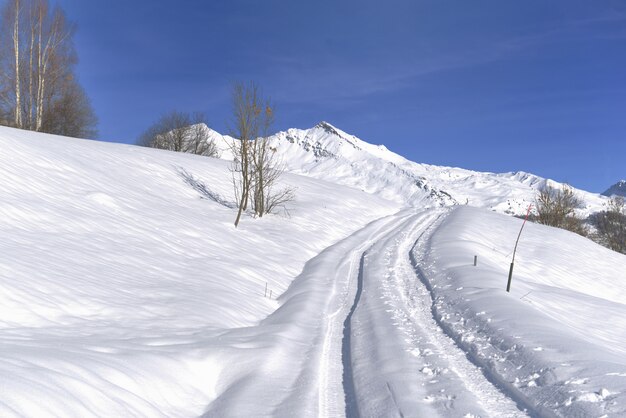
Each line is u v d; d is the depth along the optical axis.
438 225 30.00
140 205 18.62
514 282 14.94
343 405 6.05
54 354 5.42
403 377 6.60
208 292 10.96
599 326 12.38
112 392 5.05
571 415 4.98
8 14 28.19
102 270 10.57
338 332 9.64
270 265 16.31
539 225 34.03
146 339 7.32
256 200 25.23
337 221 29.56
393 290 13.38
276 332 8.78
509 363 6.85
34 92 30.44
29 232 11.53
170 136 50.59
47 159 18.86
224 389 6.38
